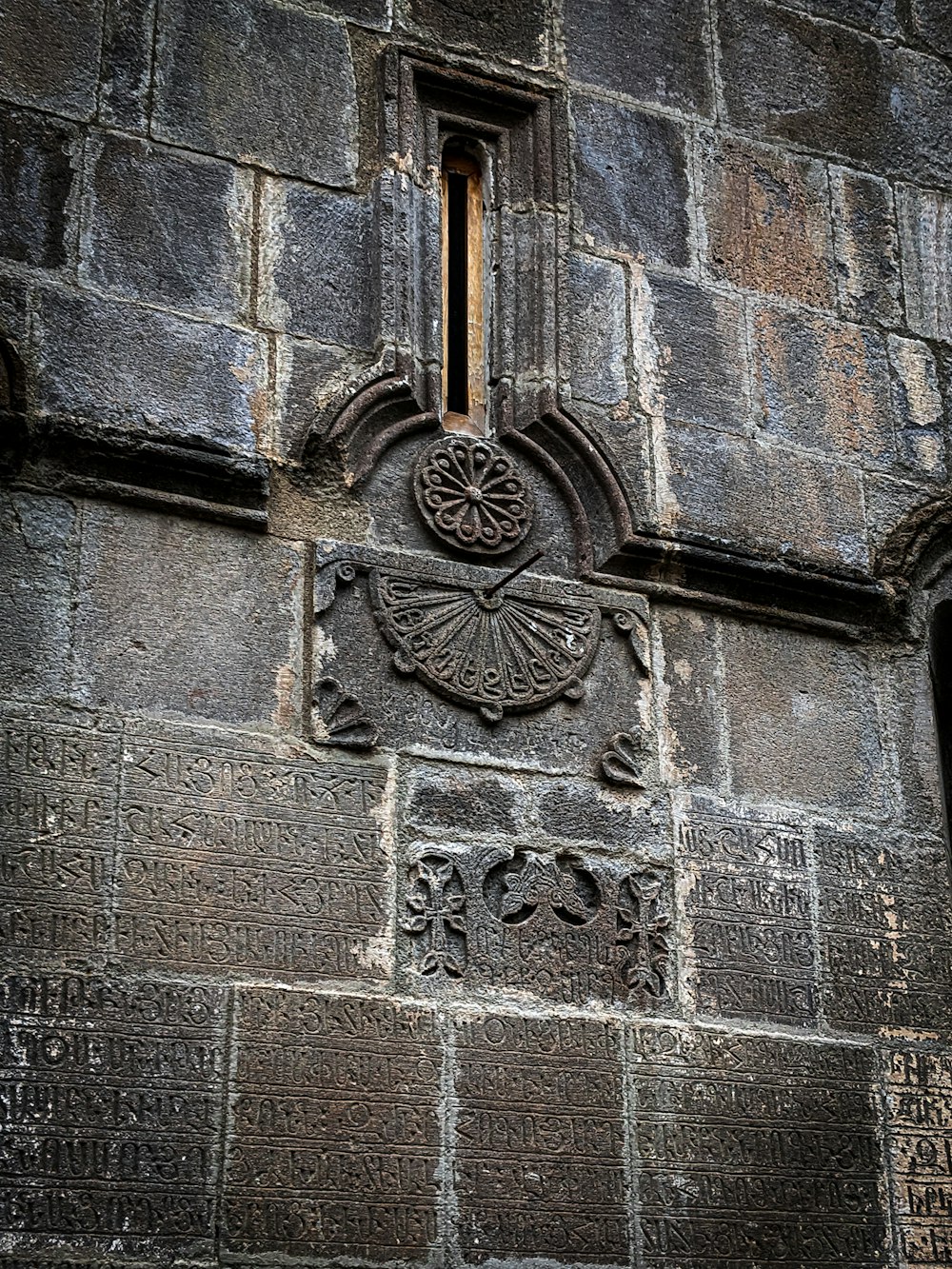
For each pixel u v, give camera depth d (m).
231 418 6.29
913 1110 6.34
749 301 7.23
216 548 6.12
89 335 6.18
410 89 6.92
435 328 6.66
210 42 6.73
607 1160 5.86
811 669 6.83
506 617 6.40
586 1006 6.03
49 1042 5.39
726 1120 6.07
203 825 5.77
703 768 6.51
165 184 6.48
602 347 6.89
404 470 6.46
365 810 5.98
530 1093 5.85
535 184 7.02
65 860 5.58
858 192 7.65
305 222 6.64
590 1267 5.72
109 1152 5.34
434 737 6.17
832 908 6.51
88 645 5.85
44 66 6.46
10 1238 5.17
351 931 5.83
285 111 6.75
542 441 6.68
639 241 7.12
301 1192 5.48
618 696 6.47
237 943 5.68
